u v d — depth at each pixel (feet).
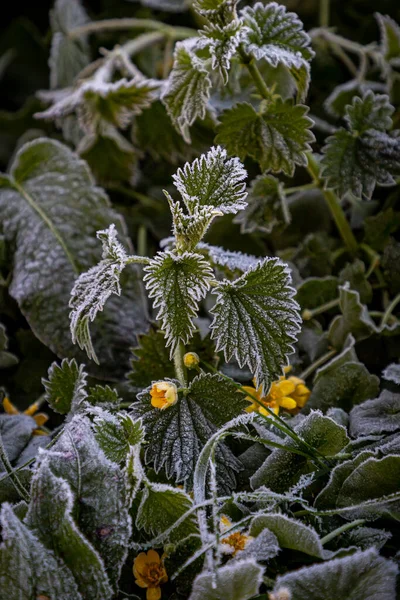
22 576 1.69
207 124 2.41
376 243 2.45
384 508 1.83
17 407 2.33
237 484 1.95
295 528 1.75
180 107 2.15
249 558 1.70
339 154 2.23
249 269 1.89
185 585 1.81
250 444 2.00
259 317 1.87
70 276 2.33
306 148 2.15
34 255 2.35
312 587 1.69
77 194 2.42
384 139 2.21
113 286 1.85
